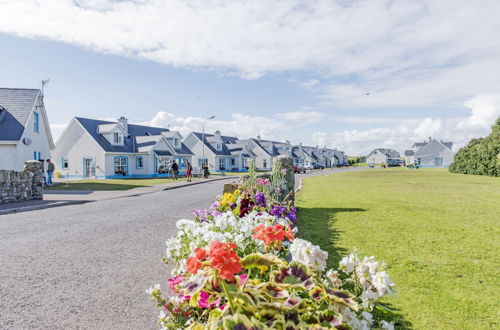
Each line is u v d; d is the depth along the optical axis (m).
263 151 64.12
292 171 9.88
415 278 4.46
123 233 7.41
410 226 7.77
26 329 3.27
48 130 24.48
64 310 3.67
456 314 3.46
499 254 5.54
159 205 12.20
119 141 34.62
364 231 7.23
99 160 31.69
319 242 6.28
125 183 24.27
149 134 43.03
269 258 2.08
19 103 20.83
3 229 7.92
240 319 1.60
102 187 20.53
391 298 3.84
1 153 19.09
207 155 51.94
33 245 6.41
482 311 3.52
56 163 33.50
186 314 2.45
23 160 20.05
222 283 1.76
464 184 22.09
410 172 44.56
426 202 12.30
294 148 84.06
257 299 1.83
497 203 11.97
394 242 6.29
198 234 3.22
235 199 6.11
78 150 32.56
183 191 18.41
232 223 3.45
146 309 3.69
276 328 1.79
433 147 79.44
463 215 9.31
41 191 13.91
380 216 9.17
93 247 6.25
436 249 5.83
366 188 19.03
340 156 114.12
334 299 1.94
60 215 9.98
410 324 3.24
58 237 7.05
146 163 35.66
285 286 1.95
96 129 34.00
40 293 4.13
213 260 1.67
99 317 3.51
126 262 5.34
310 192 16.59
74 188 19.89
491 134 41.03
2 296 4.05
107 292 4.16
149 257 5.61
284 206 6.57
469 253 5.60
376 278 2.23
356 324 2.07
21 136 19.31
